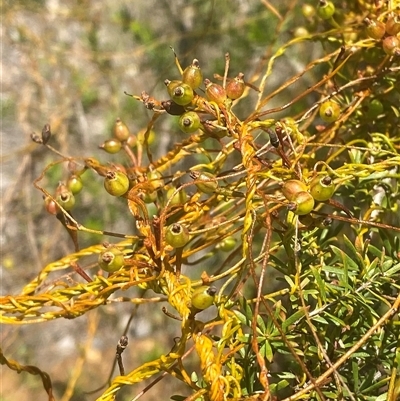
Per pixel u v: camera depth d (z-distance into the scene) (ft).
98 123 1.83
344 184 0.67
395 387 0.52
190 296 0.55
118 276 0.60
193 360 1.32
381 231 0.64
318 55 1.31
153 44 1.46
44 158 1.80
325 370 0.55
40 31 1.81
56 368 1.93
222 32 1.42
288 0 1.32
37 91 1.82
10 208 1.81
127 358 1.87
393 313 0.54
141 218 0.59
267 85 1.38
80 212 1.69
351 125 0.74
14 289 1.84
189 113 0.58
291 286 0.55
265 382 0.48
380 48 0.71
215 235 0.67
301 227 0.58
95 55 1.65
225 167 1.21
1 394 1.84
